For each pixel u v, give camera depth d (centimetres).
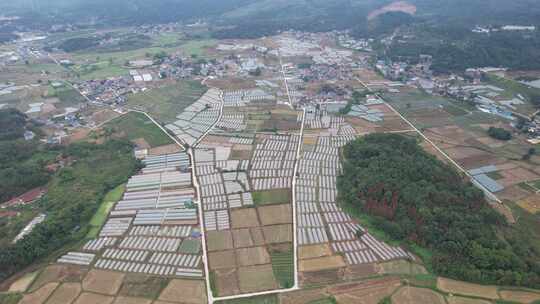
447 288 9462
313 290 9481
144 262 10450
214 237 11419
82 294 9425
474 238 10606
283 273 10038
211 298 9281
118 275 10000
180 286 9644
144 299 9275
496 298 9144
